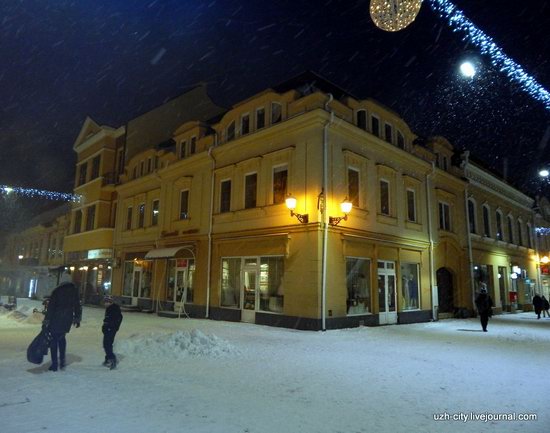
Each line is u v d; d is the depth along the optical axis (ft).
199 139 72.38
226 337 41.37
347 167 55.77
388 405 19.17
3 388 20.54
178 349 30.53
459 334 49.08
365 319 55.21
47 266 134.00
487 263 89.51
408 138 70.90
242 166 62.13
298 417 17.15
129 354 29.73
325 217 50.72
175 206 75.41
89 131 114.52
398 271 62.90
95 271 101.86
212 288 63.72
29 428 15.12
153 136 97.09
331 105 55.26
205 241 66.59
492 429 16.29
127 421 16.14
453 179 79.92
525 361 31.35
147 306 79.15
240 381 23.07
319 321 48.26
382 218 61.05
